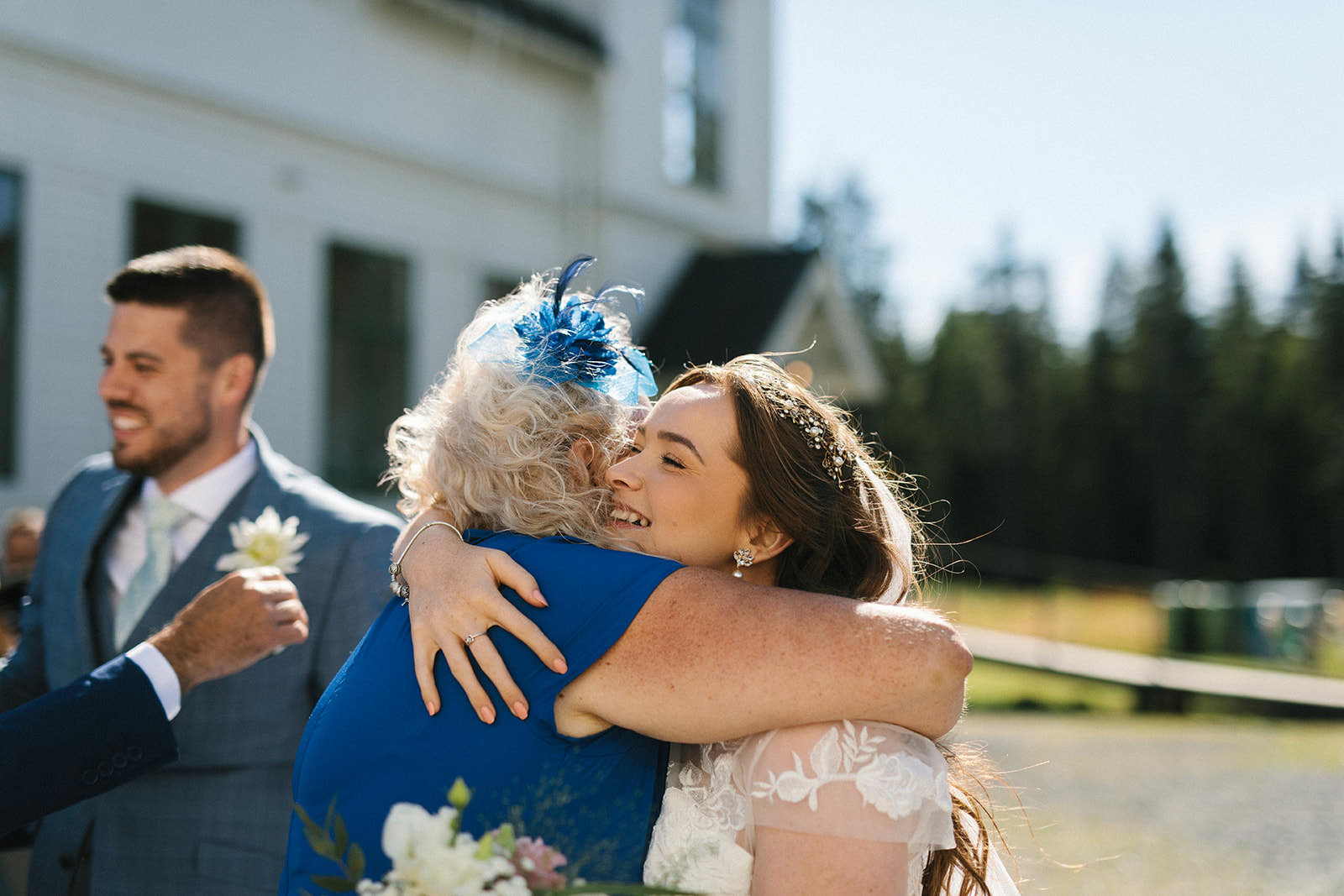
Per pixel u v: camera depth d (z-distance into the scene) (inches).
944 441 1792.6
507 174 411.5
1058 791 257.8
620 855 51.4
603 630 50.2
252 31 330.3
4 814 61.0
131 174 300.2
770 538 59.5
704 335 432.1
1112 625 605.9
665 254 465.1
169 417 81.6
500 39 401.7
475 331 63.6
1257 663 554.9
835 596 53.7
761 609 49.3
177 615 71.8
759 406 58.5
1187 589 609.9
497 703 51.2
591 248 434.6
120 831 76.0
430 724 51.5
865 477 64.2
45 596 85.4
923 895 60.6
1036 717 391.5
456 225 394.6
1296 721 407.8
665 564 52.2
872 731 48.9
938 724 49.2
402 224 376.8
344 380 358.6
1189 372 1795.0
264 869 74.7
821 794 47.9
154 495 83.7
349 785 51.9
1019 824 220.7
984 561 884.6
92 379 289.1
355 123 359.9
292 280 340.8
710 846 50.8
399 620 57.6
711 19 493.7
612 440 61.3
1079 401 1824.6
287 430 336.8
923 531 73.8
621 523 59.9
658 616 49.9
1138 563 1756.9
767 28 519.2
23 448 273.9
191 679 67.5
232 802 75.3
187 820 75.2
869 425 1731.1
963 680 49.5
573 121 439.2
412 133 378.6
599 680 49.6
